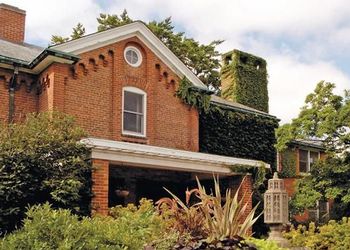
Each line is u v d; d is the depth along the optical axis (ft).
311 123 59.62
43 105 50.90
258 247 23.58
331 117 58.70
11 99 50.39
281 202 34.27
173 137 58.18
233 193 56.24
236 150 65.41
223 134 64.44
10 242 21.02
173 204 28.96
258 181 55.83
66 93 50.11
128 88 55.21
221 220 24.90
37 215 22.41
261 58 82.02
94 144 41.98
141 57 57.11
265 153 68.95
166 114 58.03
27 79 52.13
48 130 39.14
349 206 62.34
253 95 79.41
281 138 62.34
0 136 37.65
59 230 21.62
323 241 45.73
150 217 30.19
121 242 23.67
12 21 62.13
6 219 35.01
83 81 51.62
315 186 61.05
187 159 49.67
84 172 41.24
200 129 62.34
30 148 37.50
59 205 37.73
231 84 78.54
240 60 79.51
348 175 59.36
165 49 58.65
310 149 82.64
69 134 40.04
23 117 50.83
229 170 54.19
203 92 61.52
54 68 49.39
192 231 25.26
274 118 71.05
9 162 36.29
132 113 55.47
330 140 60.90
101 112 52.54
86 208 40.52
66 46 50.16
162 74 58.44
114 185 53.67
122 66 55.11
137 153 45.32
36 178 37.01
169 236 23.45
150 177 57.26
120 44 55.31
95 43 52.80
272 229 34.55
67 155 39.14
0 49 52.95
